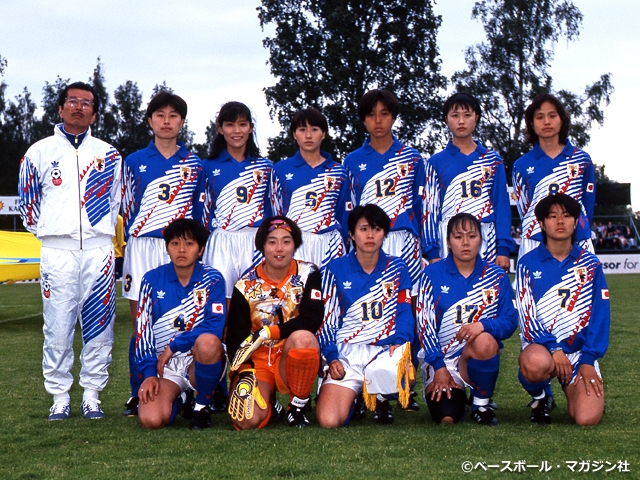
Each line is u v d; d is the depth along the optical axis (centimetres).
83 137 477
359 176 549
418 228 554
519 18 3012
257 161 543
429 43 2902
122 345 857
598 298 454
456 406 445
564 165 523
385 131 537
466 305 462
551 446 379
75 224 467
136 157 518
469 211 535
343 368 441
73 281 470
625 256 2300
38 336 949
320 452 371
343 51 2775
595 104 3023
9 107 4953
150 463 355
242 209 534
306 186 537
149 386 436
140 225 512
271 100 2877
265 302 446
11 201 2311
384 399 455
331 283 467
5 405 515
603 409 442
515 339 888
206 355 429
